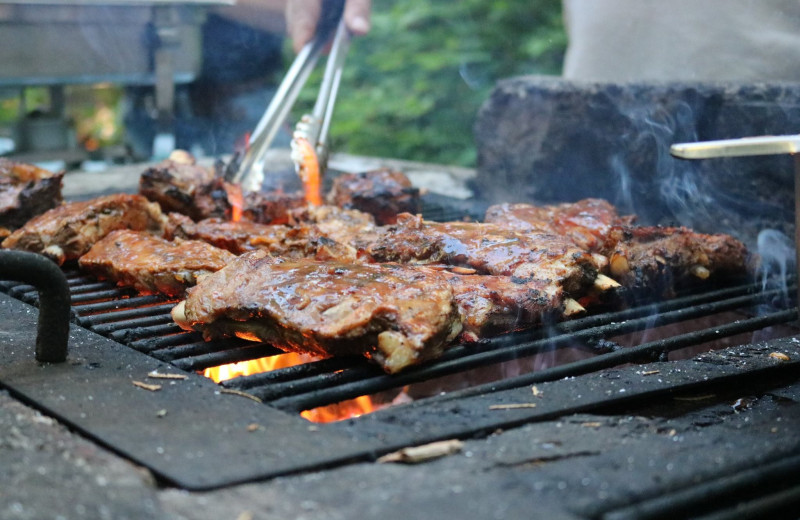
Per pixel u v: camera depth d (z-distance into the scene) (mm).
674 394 877
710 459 768
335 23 1420
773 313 1025
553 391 863
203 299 925
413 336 867
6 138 2352
